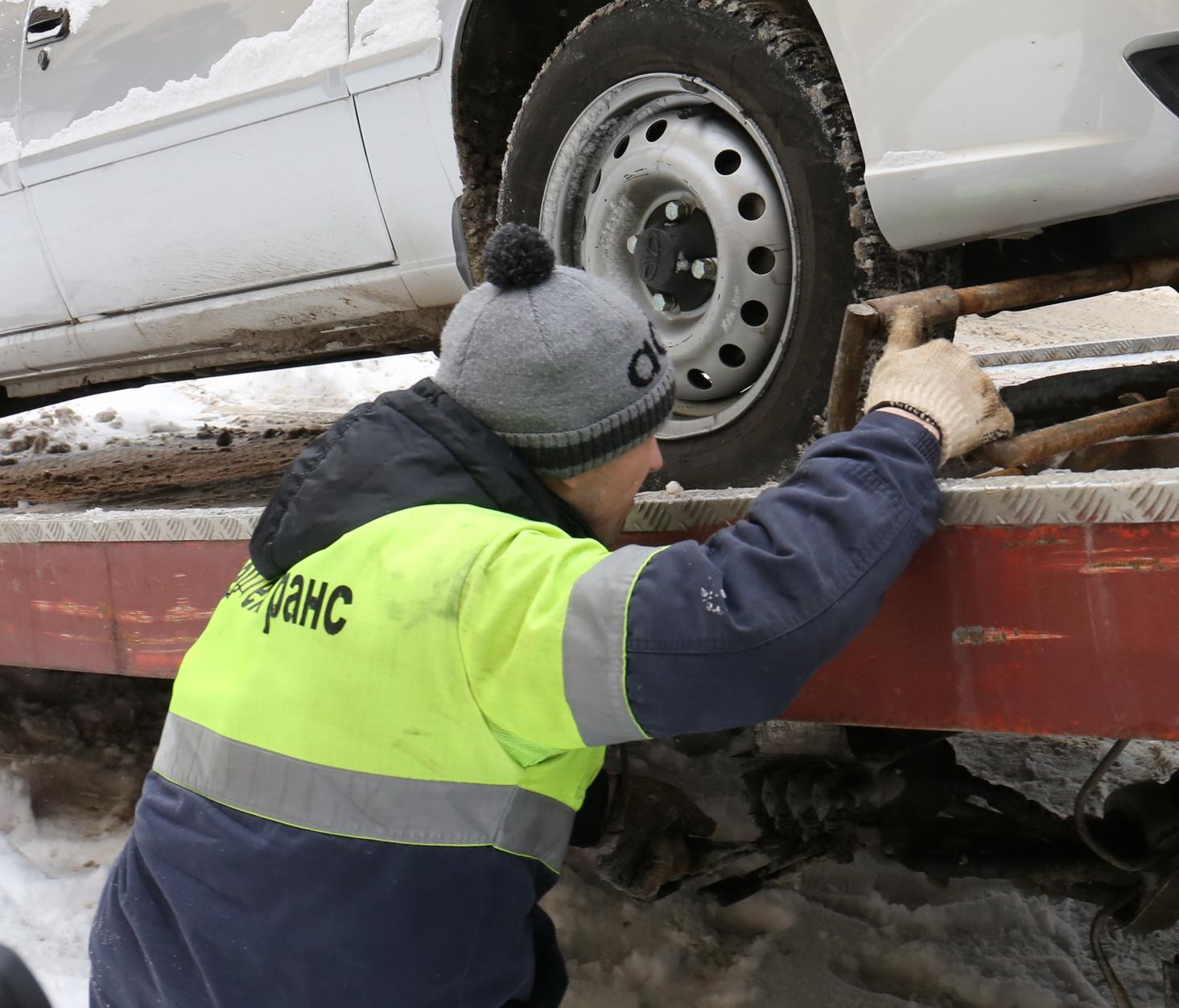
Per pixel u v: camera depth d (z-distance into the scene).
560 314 1.20
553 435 1.22
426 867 1.18
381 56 2.68
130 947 1.34
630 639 1.08
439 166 2.66
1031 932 2.04
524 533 1.18
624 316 1.23
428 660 1.16
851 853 1.86
